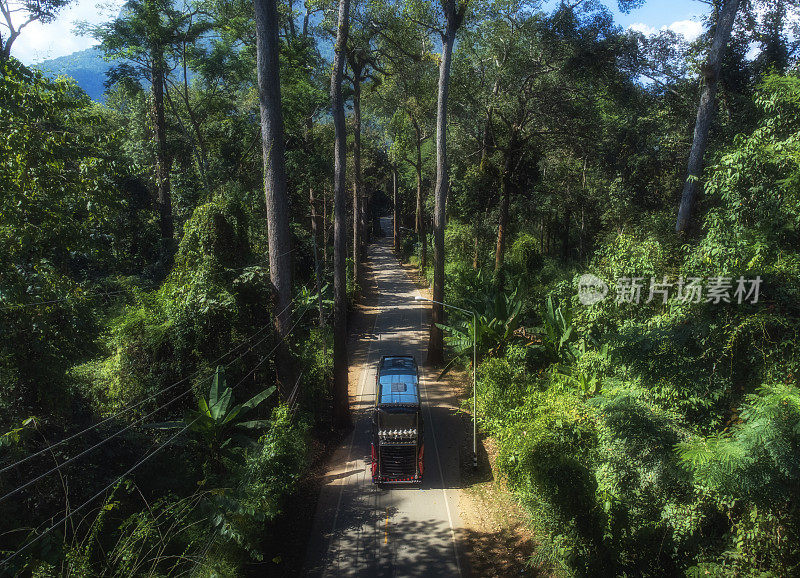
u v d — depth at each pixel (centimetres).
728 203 1045
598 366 1218
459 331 2188
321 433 1853
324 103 3045
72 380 1049
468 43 2872
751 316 791
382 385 1733
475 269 3638
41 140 1018
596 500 962
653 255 1278
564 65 2539
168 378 1395
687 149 2645
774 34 2028
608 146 3116
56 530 834
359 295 3738
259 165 2959
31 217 993
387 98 3847
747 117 1852
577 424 1085
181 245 1564
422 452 1546
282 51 2892
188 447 1323
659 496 859
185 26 2627
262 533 1207
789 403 645
